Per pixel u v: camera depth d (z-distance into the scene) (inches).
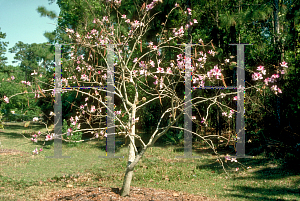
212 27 521.0
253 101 398.9
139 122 590.2
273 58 384.2
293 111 340.8
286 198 208.7
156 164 334.6
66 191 203.8
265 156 340.5
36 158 362.9
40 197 190.7
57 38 432.1
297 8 358.0
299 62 341.7
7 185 226.4
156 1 206.5
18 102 787.4
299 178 260.7
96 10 312.5
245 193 223.0
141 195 183.6
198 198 193.6
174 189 226.8
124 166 317.7
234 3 506.0
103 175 274.2
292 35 364.8
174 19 455.2
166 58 414.3
